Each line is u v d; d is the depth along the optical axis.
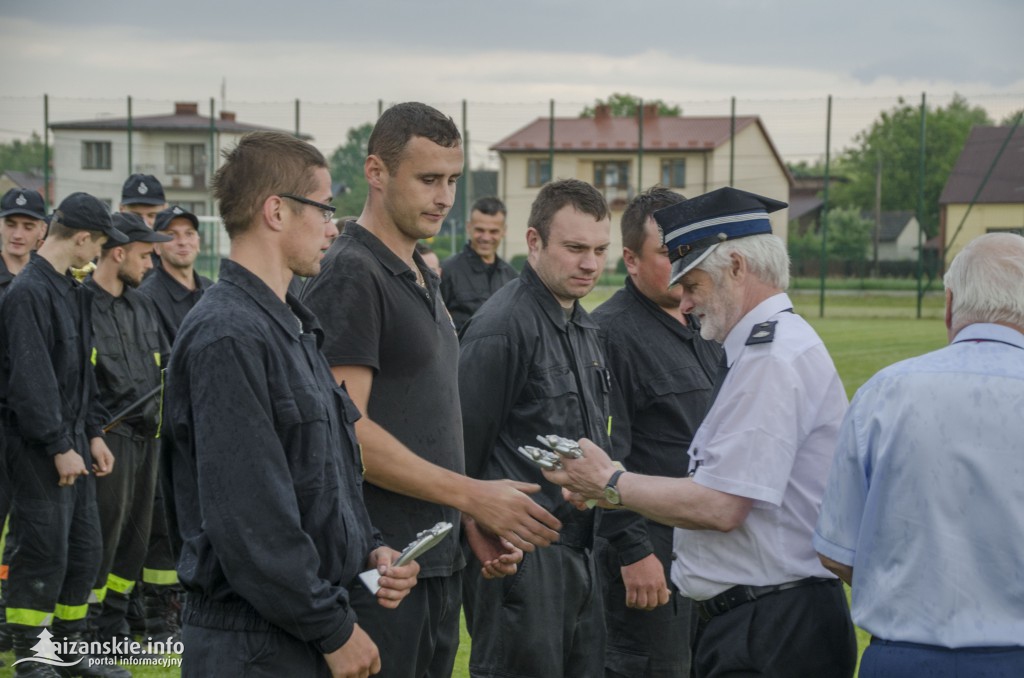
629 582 3.87
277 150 2.69
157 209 7.29
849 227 56.78
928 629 2.54
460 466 3.38
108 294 5.81
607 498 3.14
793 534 3.02
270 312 2.64
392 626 3.11
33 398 4.89
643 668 4.13
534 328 3.75
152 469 5.89
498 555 3.58
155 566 6.12
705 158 47.28
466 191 34.84
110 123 42.78
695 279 3.15
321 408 2.65
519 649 3.68
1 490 5.14
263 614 2.49
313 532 2.61
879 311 32.38
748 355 3.01
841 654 3.07
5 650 5.55
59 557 5.07
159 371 5.93
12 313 4.97
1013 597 2.51
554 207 3.78
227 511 2.45
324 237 2.81
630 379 4.07
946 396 2.58
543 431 3.74
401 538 3.18
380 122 3.24
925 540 2.56
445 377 3.31
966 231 33.19
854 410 2.73
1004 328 2.65
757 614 3.04
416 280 3.29
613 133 48.66
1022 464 2.52
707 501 2.97
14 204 6.88
